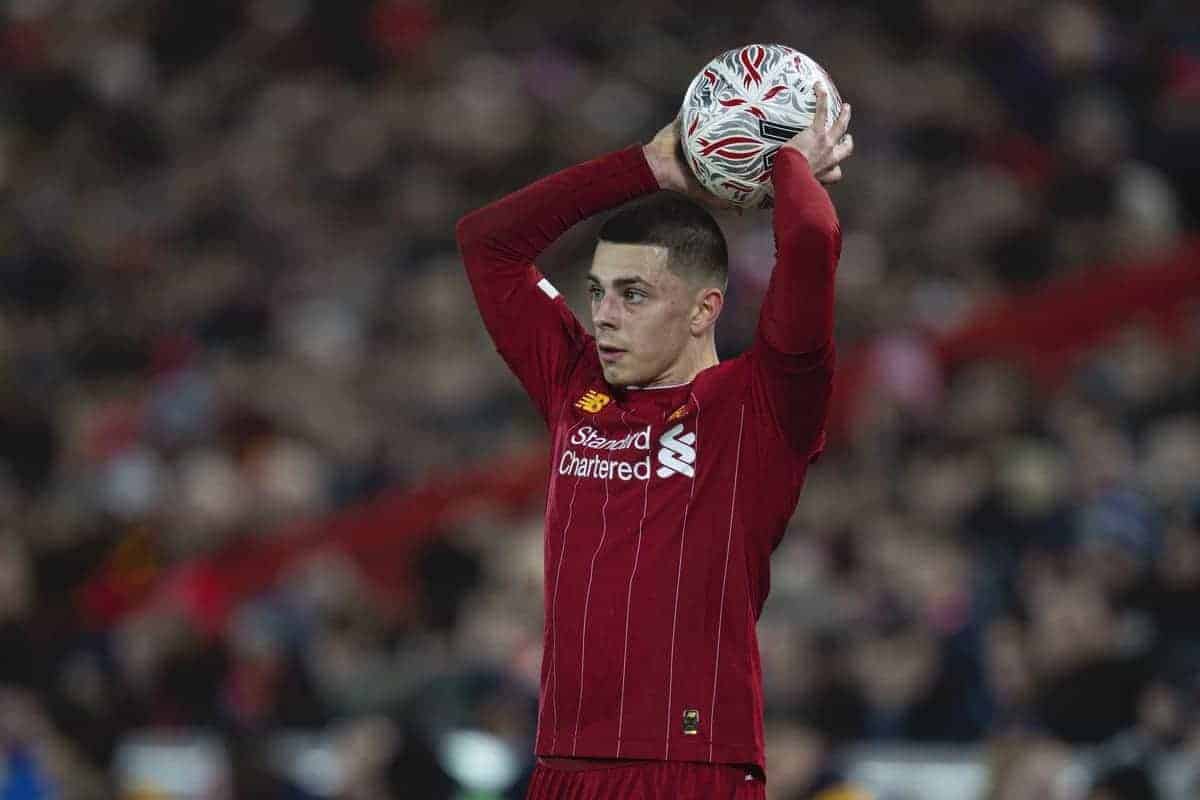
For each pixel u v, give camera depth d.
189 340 63.94
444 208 69.62
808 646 33.88
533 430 54.75
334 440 54.28
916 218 62.31
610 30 80.00
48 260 69.69
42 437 52.88
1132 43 74.81
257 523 47.31
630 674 15.80
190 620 37.03
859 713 33.88
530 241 17.36
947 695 33.62
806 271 15.39
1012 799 27.70
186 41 83.81
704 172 16.58
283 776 32.06
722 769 15.74
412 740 31.38
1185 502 40.94
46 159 78.19
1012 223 59.94
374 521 47.69
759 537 16.03
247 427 53.09
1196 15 77.25
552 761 16.14
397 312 63.28
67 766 33.53
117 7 86.00
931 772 31.30
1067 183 61.22
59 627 37.81
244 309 63.72
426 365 58.44
